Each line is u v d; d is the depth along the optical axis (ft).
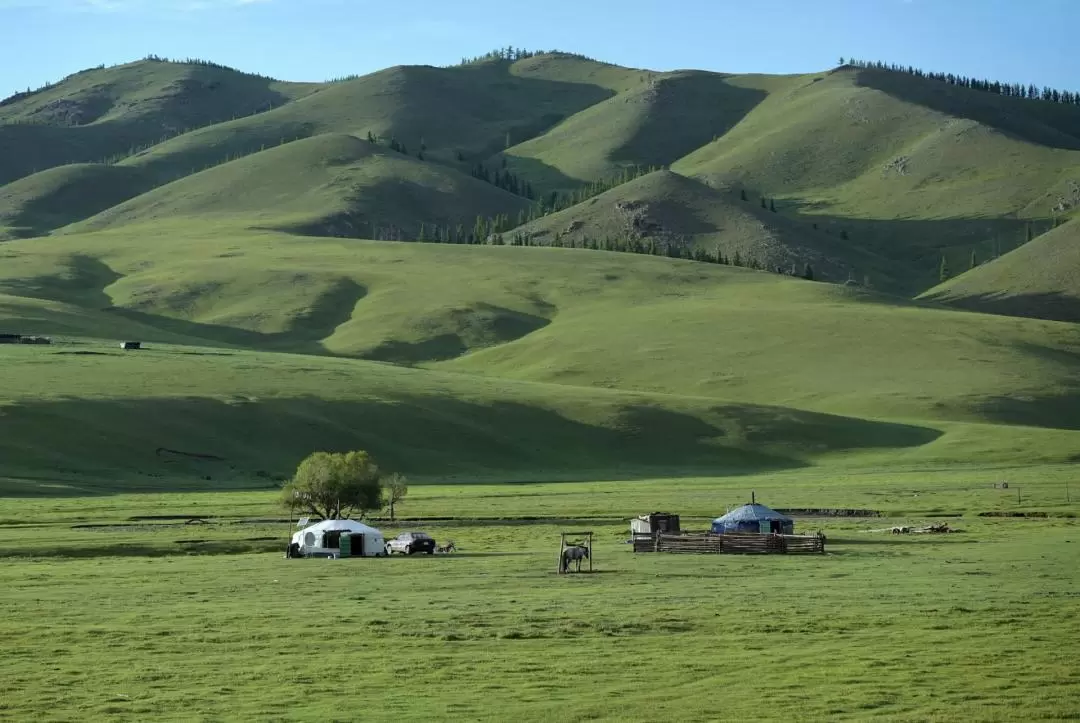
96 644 183.01
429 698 146.72
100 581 269.64
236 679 158.30
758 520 386.32
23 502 564.71
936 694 143.95
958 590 228.02
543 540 383.04
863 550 329.31
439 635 186.50
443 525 448.65
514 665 164.14
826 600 217.77
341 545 343.05
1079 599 212.84
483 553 343.05
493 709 140.77
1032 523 424.05
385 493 488.44
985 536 370.12
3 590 252.21
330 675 160.04
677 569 283.79
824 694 144.87
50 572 291.58
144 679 159.02
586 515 487.61
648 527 374.02
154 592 246.88
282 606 222.69
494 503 552.41
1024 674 152.97
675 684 152.15
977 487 618.85
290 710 141.69
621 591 239.30
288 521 470.39
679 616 201.16
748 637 181.57
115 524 453.58
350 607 219.82
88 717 139.64
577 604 219.00
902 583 242.37
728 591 235.81
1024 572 258.78
